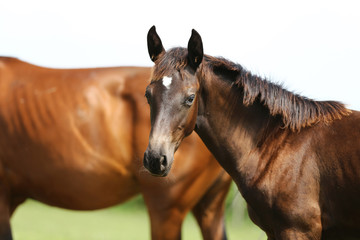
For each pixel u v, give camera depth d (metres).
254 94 6.25
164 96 5.64
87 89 8.20
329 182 5.79
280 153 6.10
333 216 5.84
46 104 8.21
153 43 6.30
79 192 8.19
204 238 9.05
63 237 17.30
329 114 6.14
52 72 8.66
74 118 8.06
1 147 8.28
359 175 5.62
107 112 8.07
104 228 22.91
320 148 5.92
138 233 21.19
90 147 8.01
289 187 5.89
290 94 6.33
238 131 6.34
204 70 6.18
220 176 8.65
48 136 8.07
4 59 8.98
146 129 7.90
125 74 8.36
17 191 8.53
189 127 5.90
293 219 5.84
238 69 6.32
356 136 5.80
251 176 6.21
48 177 8.15
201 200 8.92
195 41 5.80
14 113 8.27
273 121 6.30
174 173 7.88
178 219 8.09
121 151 8.02
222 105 6.30
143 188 8.02
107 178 8.09
